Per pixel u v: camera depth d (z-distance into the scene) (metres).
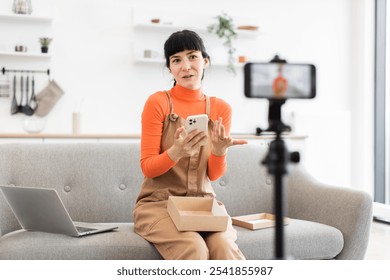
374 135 5.04
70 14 4.40
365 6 5.05
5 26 4.23
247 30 4.79
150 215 1.83
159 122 1.94
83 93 4.43
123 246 1.77
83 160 2.21
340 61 5.23
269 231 2.05
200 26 4.75
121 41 4.54
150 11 4.59
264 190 2.49
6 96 4.24
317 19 5.17
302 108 5.06
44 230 1.88
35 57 4.31
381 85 5.00
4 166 2.08
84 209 2.16
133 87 4.56
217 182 2.41
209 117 2.03
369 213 2.18
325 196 2.33
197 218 1.69
